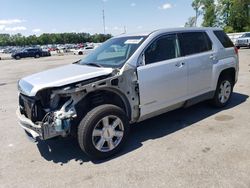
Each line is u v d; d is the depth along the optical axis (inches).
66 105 139.0
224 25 2273.6
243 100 253.1
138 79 159.2
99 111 143.6
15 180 134.3
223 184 119.5
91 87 141.2
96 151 145.6
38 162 152.1
